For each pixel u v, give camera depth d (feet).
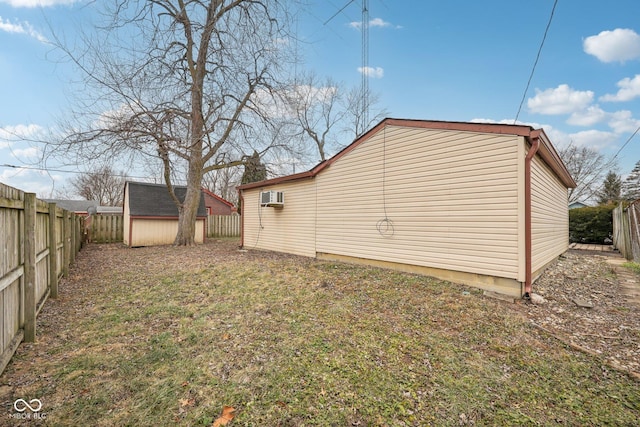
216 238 54.29
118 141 28.81
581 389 8.00
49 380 7.80
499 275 15.98
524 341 10.66
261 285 17.61
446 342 10.48
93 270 21.93
